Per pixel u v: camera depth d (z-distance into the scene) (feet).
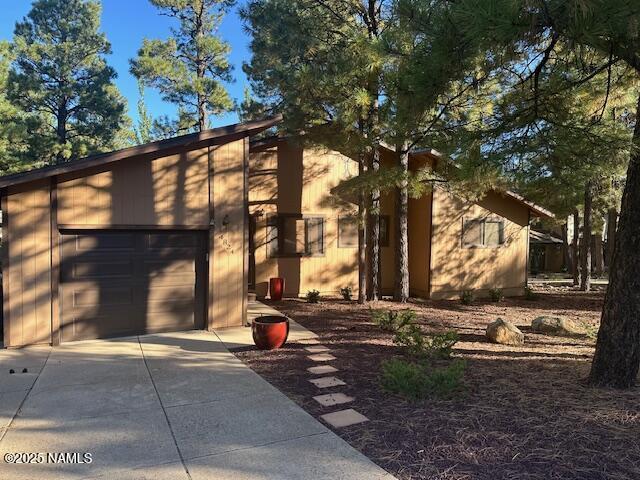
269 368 20.62
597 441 12.71
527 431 13.41
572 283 62.80
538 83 17.16
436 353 21.70
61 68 76.74
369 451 12.41
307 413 15.20
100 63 81.87
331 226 45.60
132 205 27.25
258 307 37.81
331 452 12.41
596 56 16.22
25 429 14.17
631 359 17.17
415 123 19.13
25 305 24.95
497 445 12.55
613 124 17.78
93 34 81.10
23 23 80.59
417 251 45.98
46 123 76.64
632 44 12.78
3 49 68.08
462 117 25.43
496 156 16.43
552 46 13.75
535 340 26.76
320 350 23.72
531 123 16.70
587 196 49.78
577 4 10.41
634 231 16.69
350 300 41.75
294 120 31.48
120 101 83.41
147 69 61.16
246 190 30.45
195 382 18.70
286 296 44.09
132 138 87.86
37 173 24.30
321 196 45.19
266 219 43.62
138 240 27.81
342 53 28.99
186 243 29.07
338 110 29.35
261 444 12.97
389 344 24.97
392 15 16.11
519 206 48.39
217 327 29.60
